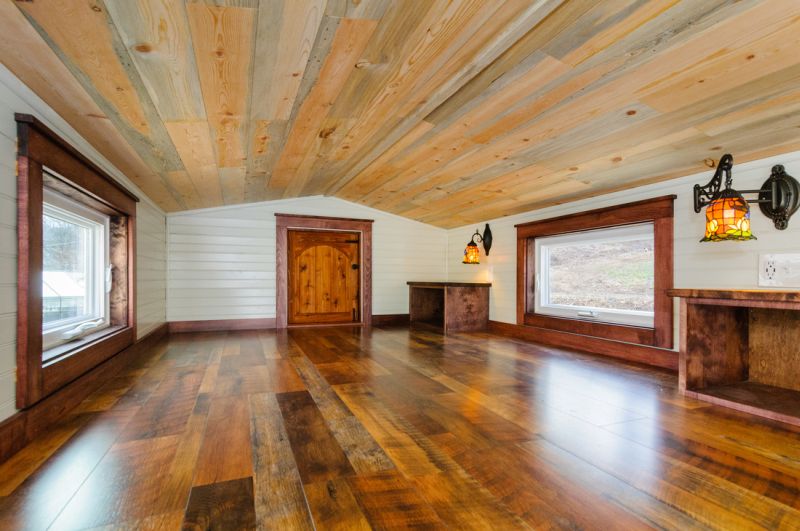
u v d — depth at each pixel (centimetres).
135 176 299
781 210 224
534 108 213
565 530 106
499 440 163
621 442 161
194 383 247
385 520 110
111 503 118
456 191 401
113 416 190
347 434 169
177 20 130
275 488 126
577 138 243
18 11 118
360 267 561
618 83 181
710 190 252
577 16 142
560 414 193
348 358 323
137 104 187
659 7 134
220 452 152
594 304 367
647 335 304
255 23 137
